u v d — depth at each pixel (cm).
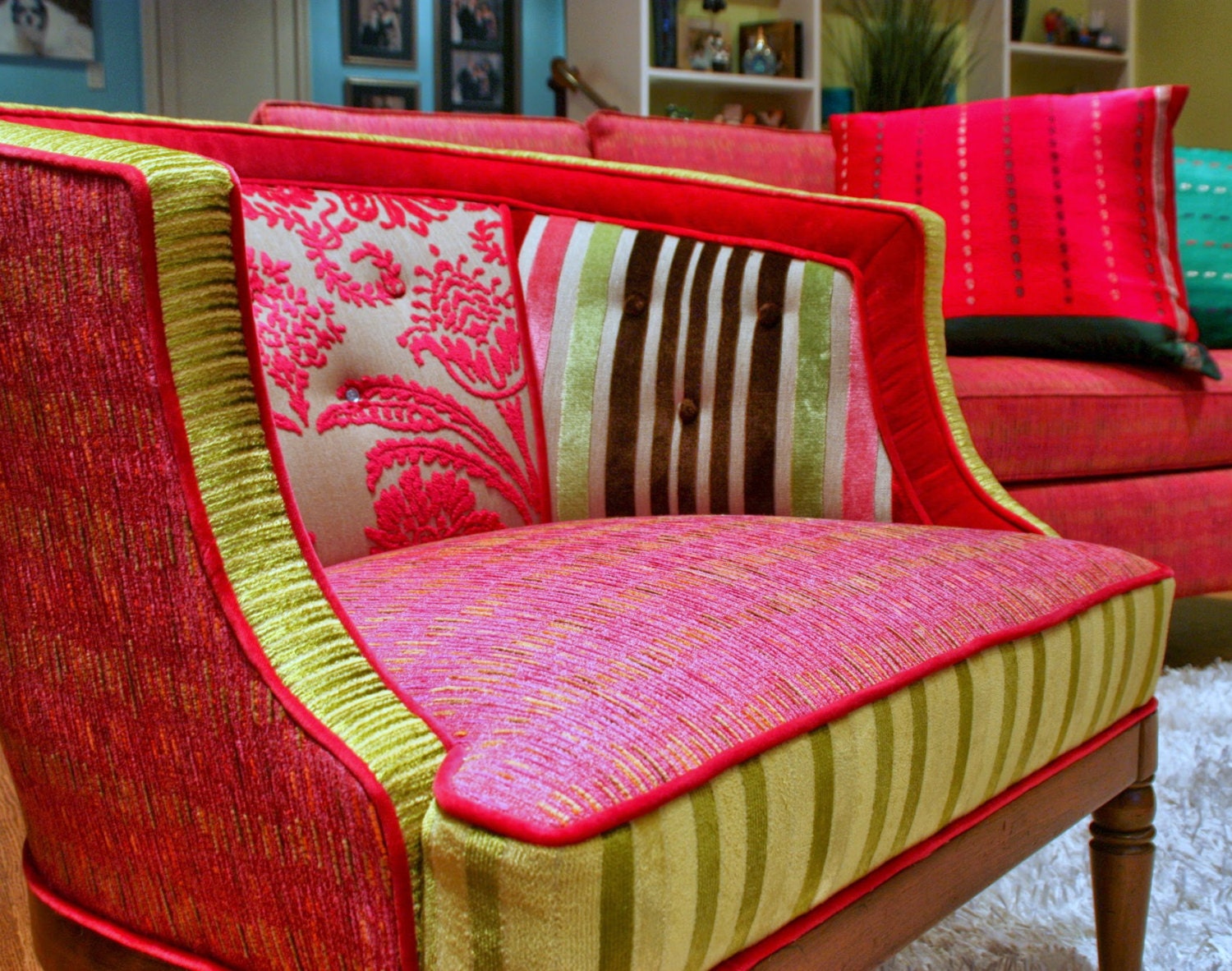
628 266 125
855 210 120
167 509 58
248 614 57
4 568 69
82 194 58
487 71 499
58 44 434
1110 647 91
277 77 466
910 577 81
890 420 116
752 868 58
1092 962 111
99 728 66
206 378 59
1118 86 486
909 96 384
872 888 70
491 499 116
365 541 106
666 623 67
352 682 58
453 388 115
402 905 52
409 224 119
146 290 57
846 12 449
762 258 122
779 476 117
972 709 75
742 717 59
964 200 205
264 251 107
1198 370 197
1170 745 162
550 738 54
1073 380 190
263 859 58
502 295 123
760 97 456
